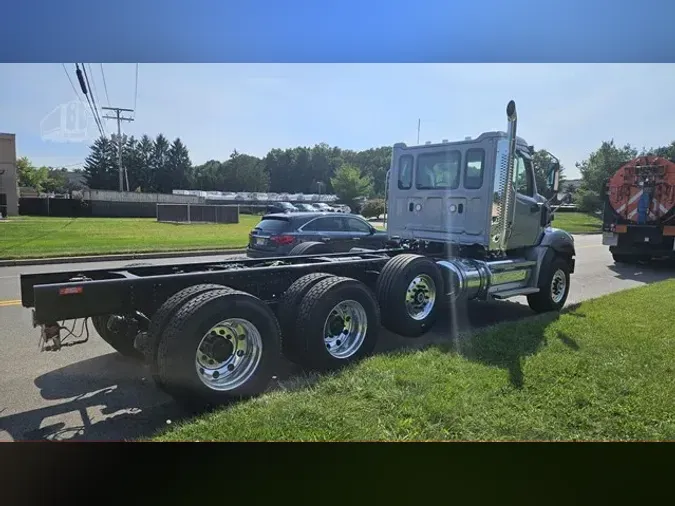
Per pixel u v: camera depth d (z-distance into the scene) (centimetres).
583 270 1314
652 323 616
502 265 664
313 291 444
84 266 1216
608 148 3628
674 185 1290
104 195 4788
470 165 652
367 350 479
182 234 2141
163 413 374
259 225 1054
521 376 416
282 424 330
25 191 6234
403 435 318
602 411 354
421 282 559
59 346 384
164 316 365
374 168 10556
